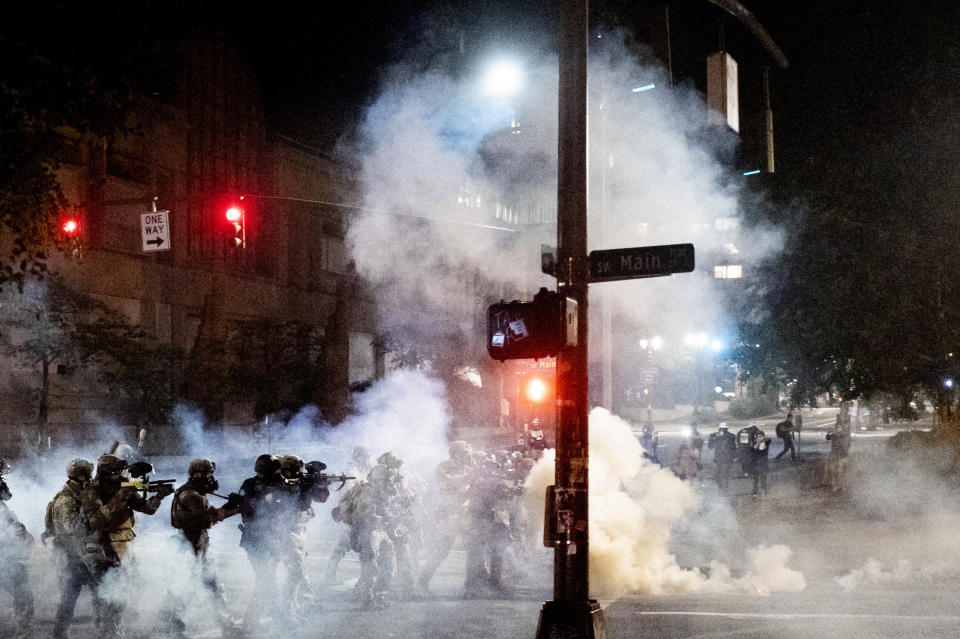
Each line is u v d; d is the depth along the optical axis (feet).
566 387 24.40
